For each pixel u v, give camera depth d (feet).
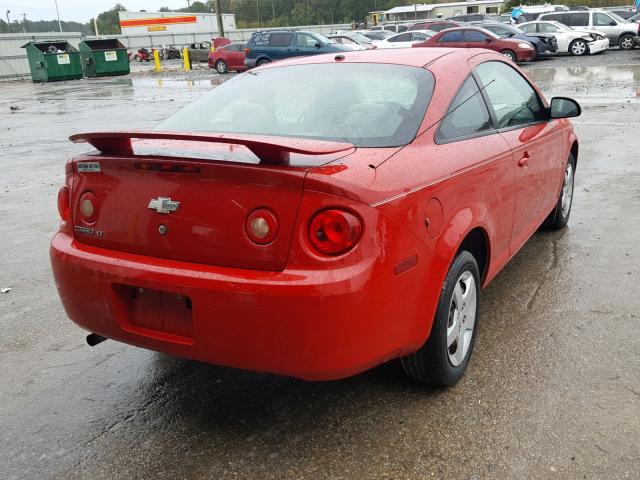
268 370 8.07
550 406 9.53
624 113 37.88
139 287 8.68
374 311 7.95
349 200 7.69
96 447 9.14
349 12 401.70
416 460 8.51
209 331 8.13
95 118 51.57
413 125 9.64
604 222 18.39
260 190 7.82
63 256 9.39
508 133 12.19
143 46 197.16
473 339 10.68
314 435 9.14
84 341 12.71
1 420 9.95
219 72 97.91
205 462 8.70
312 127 9.84
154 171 8.50
